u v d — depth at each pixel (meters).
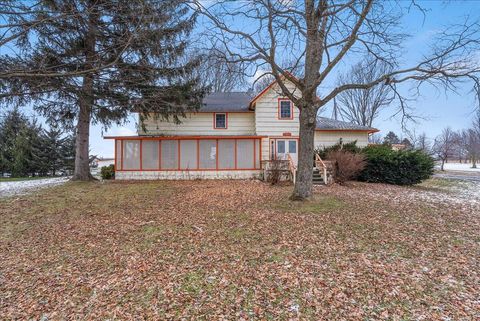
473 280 4.02
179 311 3.35
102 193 11.20
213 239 5.77
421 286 3.86
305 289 3.79
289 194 10.60
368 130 18.67
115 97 12.63
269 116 17.62
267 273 4.26
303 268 4.41
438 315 3.20
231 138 16.64
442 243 5.57
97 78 9.67
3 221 7.27
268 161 15.29
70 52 9.20
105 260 4.85
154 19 7.50
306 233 6.08
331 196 10.21
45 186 13.68
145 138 16.25
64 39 9.70
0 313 3.40
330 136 18.89
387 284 3.90
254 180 15.77
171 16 8.67
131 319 3.22
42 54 8.84
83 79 9.96
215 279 4.09
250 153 16.89
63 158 26.98
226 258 4.83
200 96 15.20
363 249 5.21
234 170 16.73
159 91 13.26
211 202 9.32
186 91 14.14
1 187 13.90
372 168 15.78
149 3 7.35
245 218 7.27
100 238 5.95
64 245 5.59
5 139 25.42
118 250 5.28
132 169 16.39
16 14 5.93
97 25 9.45
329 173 14.31
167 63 11.78
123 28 9.06
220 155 16.77
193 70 14.01
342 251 5.11
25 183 15.77
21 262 4.84
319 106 8.84
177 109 14.59
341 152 14.77
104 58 8.52
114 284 4.02
